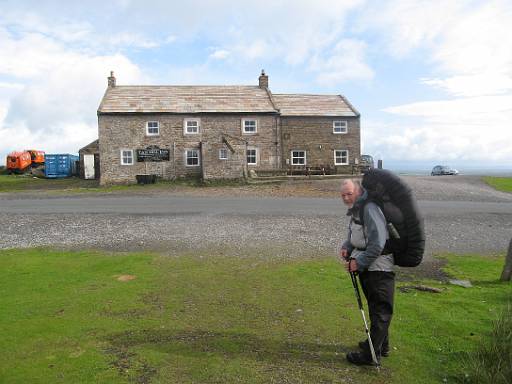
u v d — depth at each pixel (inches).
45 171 1676.9
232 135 1307.8
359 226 176.9
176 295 259.6
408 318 222.1
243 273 307.7
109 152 1256.2
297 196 849.5
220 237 442.6
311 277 297.1
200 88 1460.4
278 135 1331.2
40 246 408.2
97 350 185.8
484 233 474.6
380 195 173.5
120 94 1364.4
